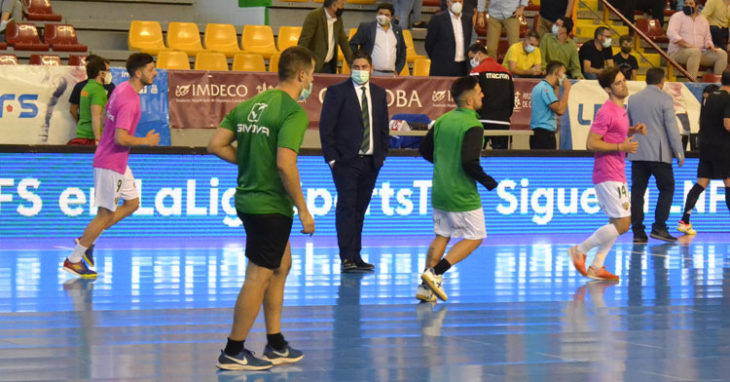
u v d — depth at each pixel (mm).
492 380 9891
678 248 23578
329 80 26469
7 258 19719
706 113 26047
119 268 18547
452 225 15273
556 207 26875
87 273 17266
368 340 12094
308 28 26641
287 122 10156
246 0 33000
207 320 13305
